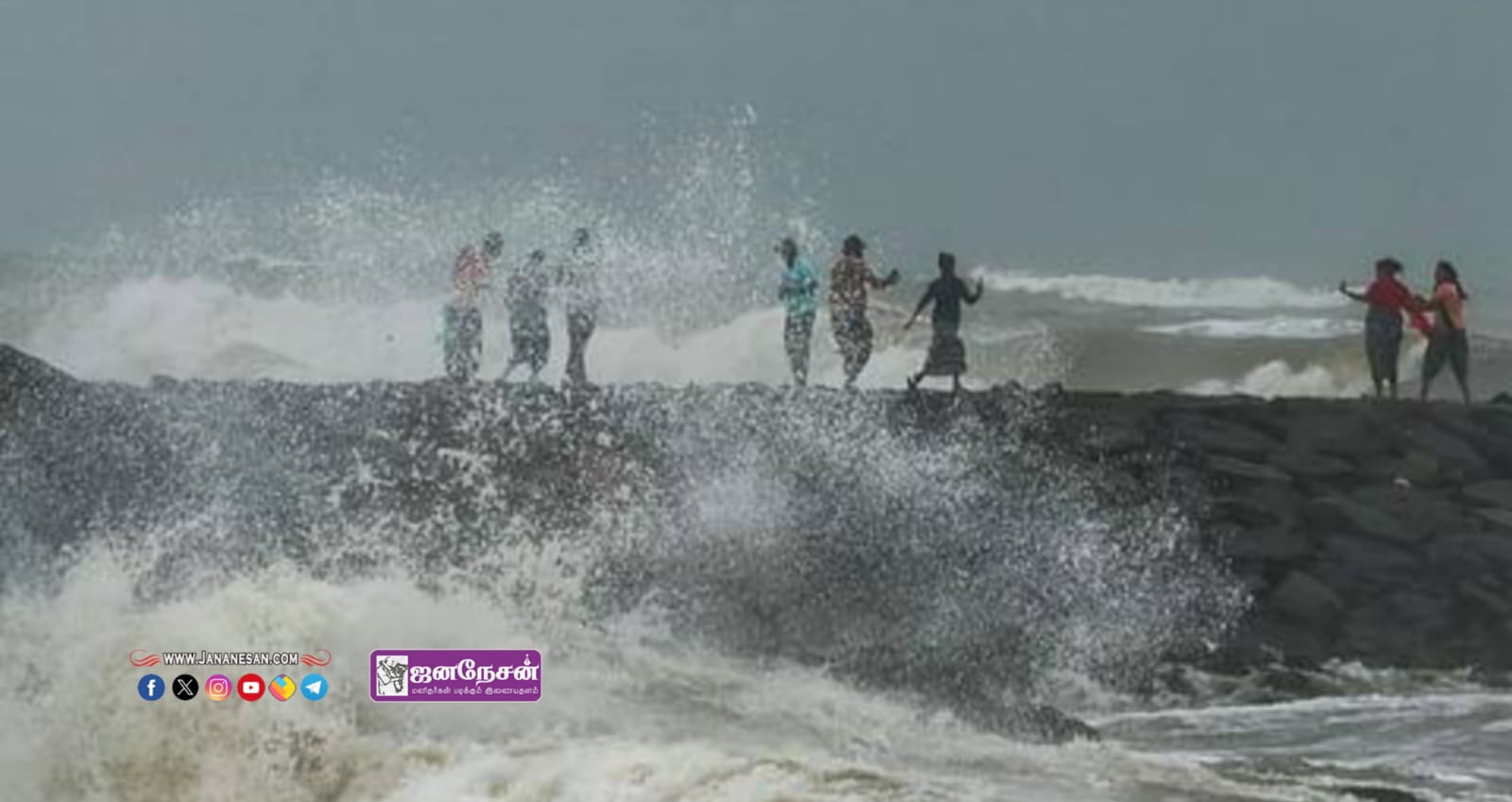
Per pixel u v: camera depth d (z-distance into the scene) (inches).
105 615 1683.1
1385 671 2267.5
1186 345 5487.2
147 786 1504.7
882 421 2447.1
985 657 2050.9
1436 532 2488.9
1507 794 1599.4
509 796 1382.9
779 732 1598.2
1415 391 4889.3
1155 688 2165.4
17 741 1536.7
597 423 2386.8
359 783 1472.7
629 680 1729.8
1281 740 1861.5
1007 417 2524.6
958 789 1409.9
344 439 2288.4
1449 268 3043.8
